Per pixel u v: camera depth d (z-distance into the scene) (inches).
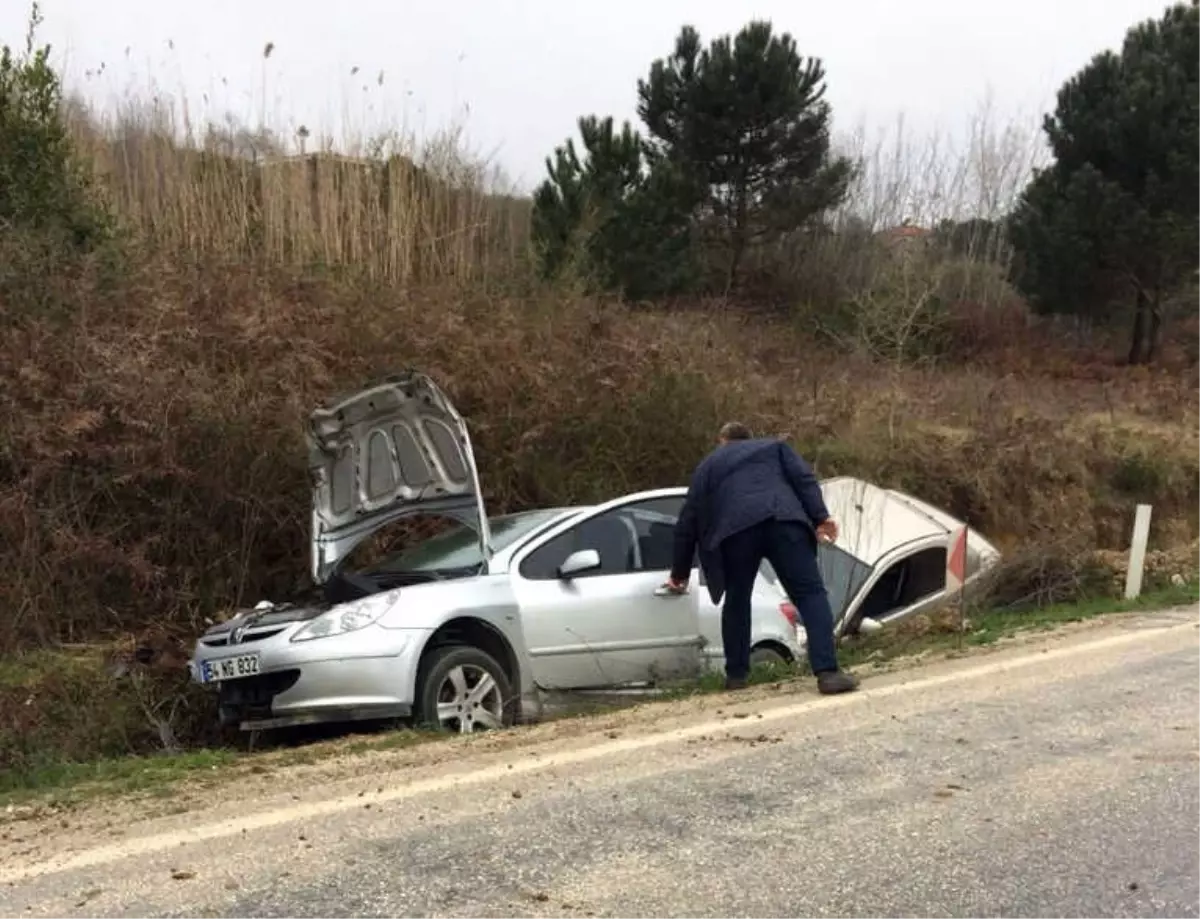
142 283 405.4
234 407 356.5
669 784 198.4
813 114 1294.3
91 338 356.2
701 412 498.9
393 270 564.7
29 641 312.7
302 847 169.0
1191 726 231.1
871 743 222.2
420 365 424.5
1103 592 475.5
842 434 585.0
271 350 387.9
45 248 404.8
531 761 217.2
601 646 293.9
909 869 157.6
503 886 152.4
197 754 242.5
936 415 678.5
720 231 1305.4
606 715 262.7
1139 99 1195.3
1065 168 1279.5
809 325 956.6
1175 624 363.9
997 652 319.6
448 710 266.4
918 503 479.5
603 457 461.1
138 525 345.7
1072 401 836.6
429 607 267.7
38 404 339.9
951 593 416.8
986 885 152.2
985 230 1659.7
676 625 307.0
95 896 151.3
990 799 187.0
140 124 577.6
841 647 368.8
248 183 564.7
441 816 183.0
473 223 632.4
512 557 291.3
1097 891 150.3
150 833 178.7
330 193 566.9
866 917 142.4
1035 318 1348.4
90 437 341.4
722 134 1268.5
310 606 283.3
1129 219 1178.0
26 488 325.7
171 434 345.4
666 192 1021.8
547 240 700.0
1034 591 474.6
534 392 450.3
